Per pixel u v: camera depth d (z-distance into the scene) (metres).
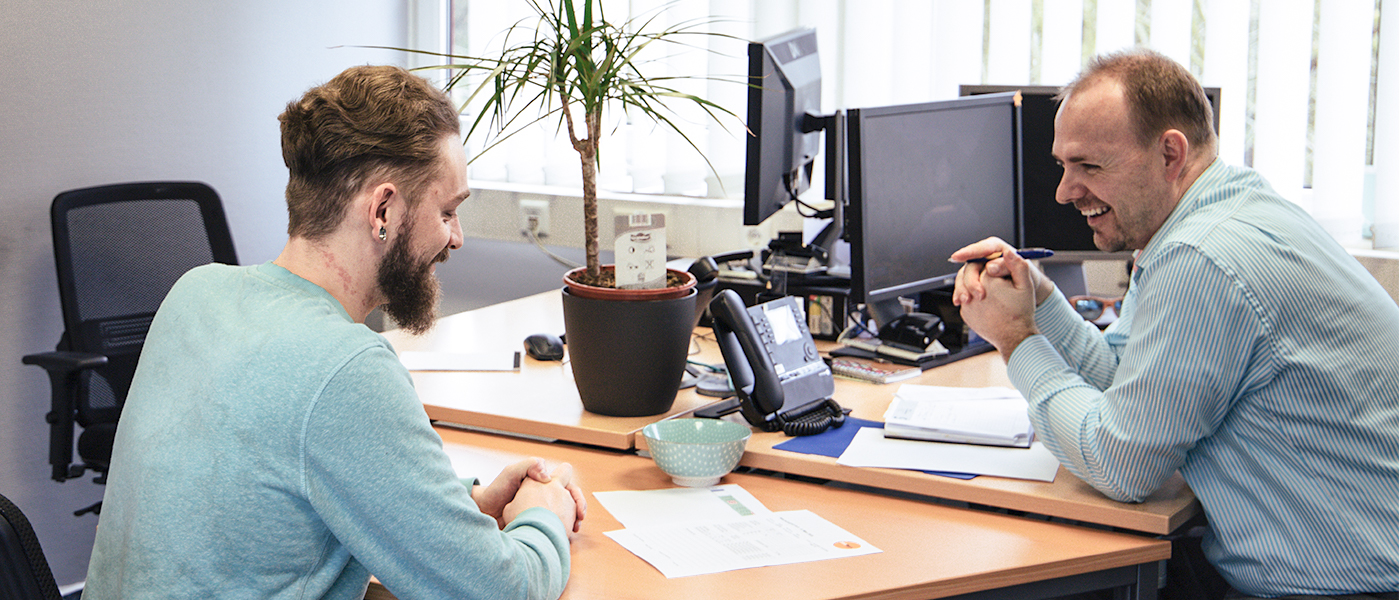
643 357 1.65
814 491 1.49
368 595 1.21
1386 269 2.46
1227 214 1.37
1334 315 1.33
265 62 3.24
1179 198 1.44
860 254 1.90
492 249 3.65
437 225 1.12
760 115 2.04
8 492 2.79
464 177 1.14
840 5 2.94
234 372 0.98
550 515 1.22
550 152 3.46
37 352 2.79
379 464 0.98
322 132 1.04
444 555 1.01
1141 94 1.40
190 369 1.02
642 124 3.23
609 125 3.30
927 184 2.04
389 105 1.06
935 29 2.86
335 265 1.08
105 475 2.39
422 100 1.08
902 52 2.89
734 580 1.19
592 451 1.65
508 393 1.85
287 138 1.08
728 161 3.11
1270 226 1.35
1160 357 1.32
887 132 1.94
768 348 1.70
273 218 3.34
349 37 3.49
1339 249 1.43
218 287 1.08
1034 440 1.59
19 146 2.68
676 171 3.21
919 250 2.04
